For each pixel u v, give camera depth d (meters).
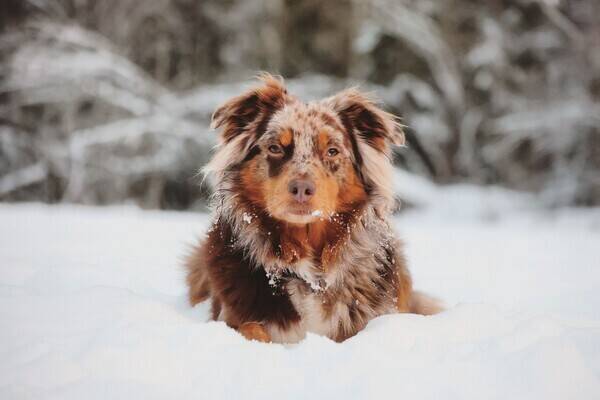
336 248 4.40
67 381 2.86
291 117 4.52
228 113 4.74
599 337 3.61
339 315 4.30
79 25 23.47
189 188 23.70
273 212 4.24
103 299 4.03
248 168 4.50
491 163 25.88
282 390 2.88
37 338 3.36
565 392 2.91
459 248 9.85
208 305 4.89
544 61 27.03
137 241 8.38
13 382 2.81
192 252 5.38
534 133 25.80
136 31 24.86
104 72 22.33
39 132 22.28
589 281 6.67
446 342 3.49
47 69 21.89
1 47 22.22
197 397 2.79
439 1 25.50
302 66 25.41
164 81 24.73
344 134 4.61
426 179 25.00
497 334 3.62
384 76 25.27
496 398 2.82
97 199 22.20
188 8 25.00
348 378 2.95
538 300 5.64
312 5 25.19
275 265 4.32
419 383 2.89
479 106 26.09
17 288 4.38
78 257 6.61
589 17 26.41
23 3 22.98
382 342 3.44
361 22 24.70
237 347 3.29
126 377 2.90
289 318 4.28
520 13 26.95
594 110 25.47
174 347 3.19
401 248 5.06
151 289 5.49
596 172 25.41
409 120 24.84
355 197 4.56
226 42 25.30
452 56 25.25
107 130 21.94
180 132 22.69
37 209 14.24
